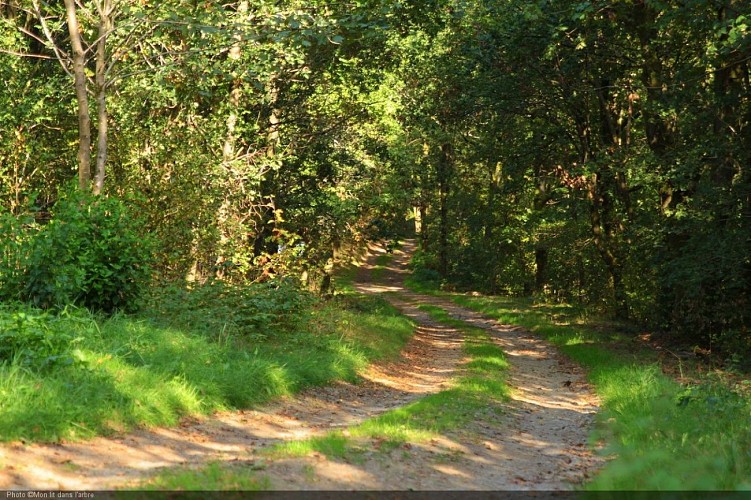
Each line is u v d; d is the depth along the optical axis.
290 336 15.49
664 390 12.02
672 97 19.16
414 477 6.96
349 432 8.59
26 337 9.16
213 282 15.96
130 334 11.42
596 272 32.50
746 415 9.63
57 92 18.84
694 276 17.89
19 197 18.14
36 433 7.10
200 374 10.32
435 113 29.23
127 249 13.21
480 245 46.00
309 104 26.59
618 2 19.72
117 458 7.01
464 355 20.03
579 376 16.75
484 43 23.00
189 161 17.39
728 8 16.05
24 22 20.95
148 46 18.34
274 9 17.23
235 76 17.66
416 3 20.47
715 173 19.17
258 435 9.03
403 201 35.88
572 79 23.64
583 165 21.98
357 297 35.81
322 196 27.62
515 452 8.68
